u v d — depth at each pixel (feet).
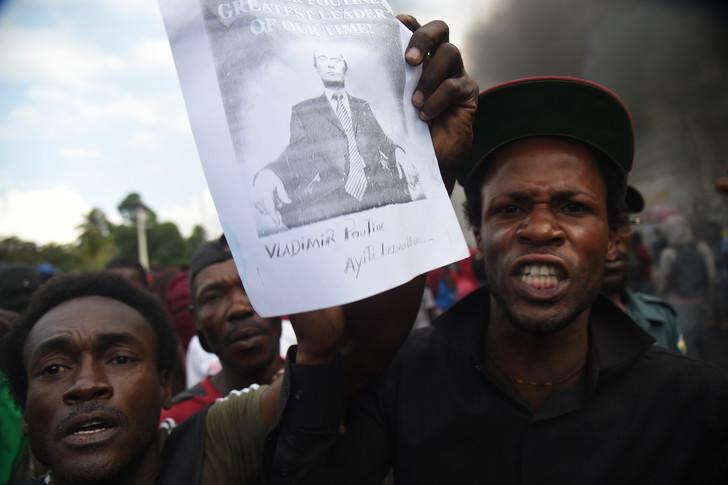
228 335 5.95
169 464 3.72
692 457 3.58
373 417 3.99
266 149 2.78
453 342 3.99
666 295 18.37
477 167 4.00
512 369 3.96
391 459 4.07
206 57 2.83
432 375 4.07
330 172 2.81
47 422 3.49
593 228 3.69
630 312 6.53
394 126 3.09
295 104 2.83
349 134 2.90
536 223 3.58
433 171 3.20
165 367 4.25
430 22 3.26
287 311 2.68
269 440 3.39
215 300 6.07
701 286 17.69
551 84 3.65
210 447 3.77
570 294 3.60
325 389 3.37
